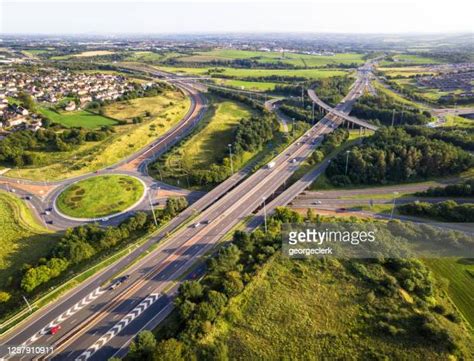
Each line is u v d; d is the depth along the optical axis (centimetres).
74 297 9538
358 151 17300
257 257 10562
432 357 7519
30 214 14350
